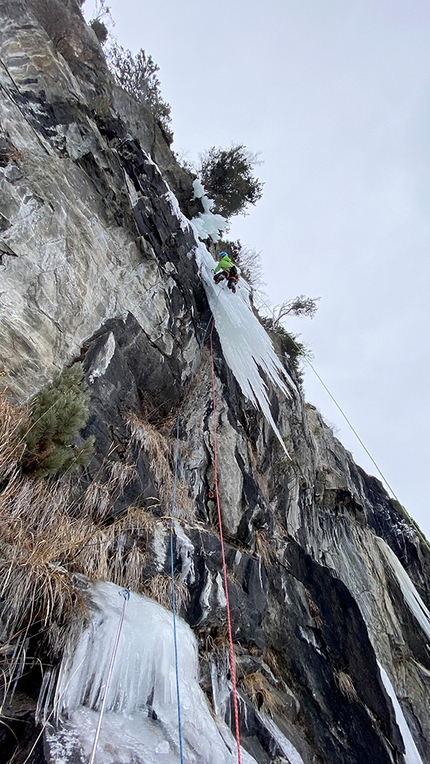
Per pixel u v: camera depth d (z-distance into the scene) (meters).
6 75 6.16
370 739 6.89
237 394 9.02
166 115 13.48
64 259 5.85
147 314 7.11
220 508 6.81
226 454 7.42
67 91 6.79
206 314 9.28
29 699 3.13
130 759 2.95
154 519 5.47
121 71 12.98
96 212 6.70
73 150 6.61
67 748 2.81
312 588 7.95
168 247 8.31
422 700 9.70
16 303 5.13
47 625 3.43
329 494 11.76
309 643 7.32
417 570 15.31
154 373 6.89
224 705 4.90
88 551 4.46
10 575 3.46
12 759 2.77
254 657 6.02
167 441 6.80
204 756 3.45
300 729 6.39
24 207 5.55
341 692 7.11
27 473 4.34
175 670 3.85
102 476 5.27
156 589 4.91
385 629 10.29
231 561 6.21
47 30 8.67
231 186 14.37
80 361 5.63
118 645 3.55
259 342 11.35
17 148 5.79
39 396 4.77
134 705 3.48
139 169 8.03
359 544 11.70
